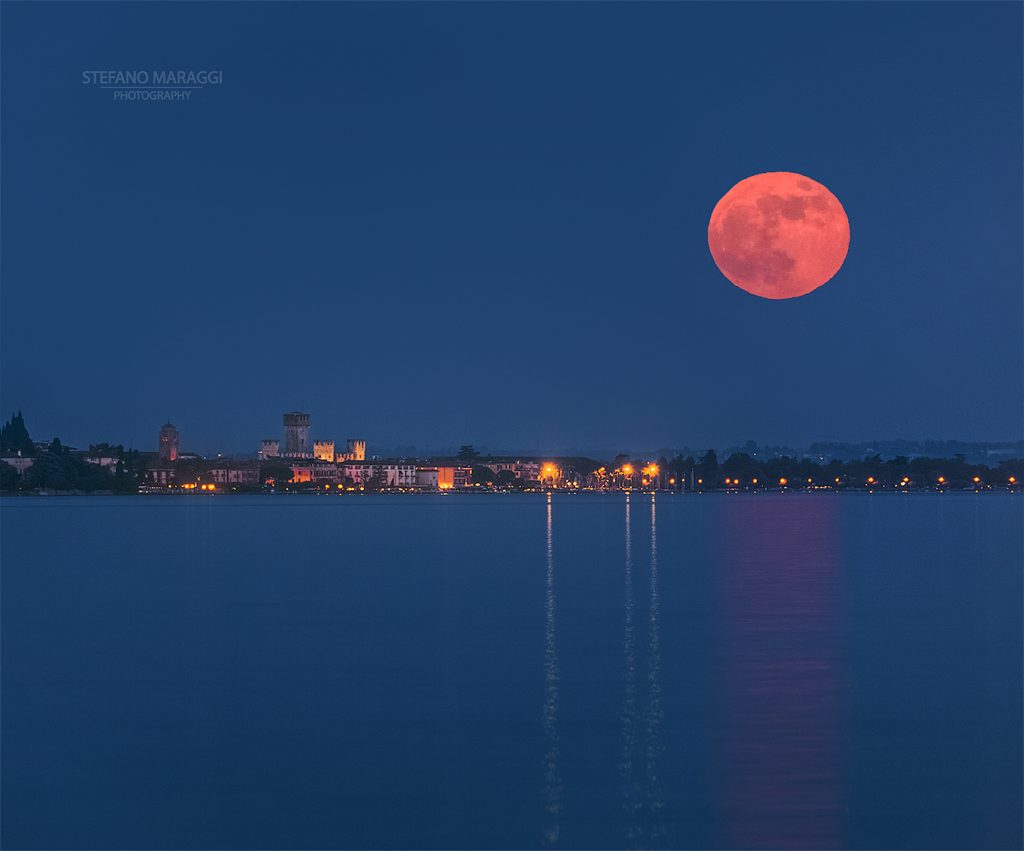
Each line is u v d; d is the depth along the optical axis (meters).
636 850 87.12
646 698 131.88
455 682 141.88
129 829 92.62
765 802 96.44
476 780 102.31
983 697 131.25
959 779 101.38
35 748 113.88
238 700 133.50
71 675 149.38
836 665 151.38
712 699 131.00
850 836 89.31
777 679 142.50
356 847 88.50
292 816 94.88
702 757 107.94
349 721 122.81
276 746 114.00
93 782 103.44
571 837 89.62
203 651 167.62
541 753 110.31
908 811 93.69
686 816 93.06
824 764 106.06
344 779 103.31
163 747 114.06
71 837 90.88
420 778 103.44
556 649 166.50
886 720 120.81
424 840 89.69
